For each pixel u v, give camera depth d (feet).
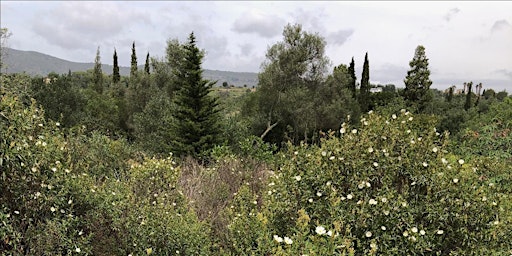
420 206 10.28
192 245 12.03
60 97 69.87
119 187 14.08
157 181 16.07
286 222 11.05
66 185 11.57
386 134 11.49
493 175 15.69
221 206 16.55
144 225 12.01
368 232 9.56
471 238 9.91
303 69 78.69
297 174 11.34
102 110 94.12
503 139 24.48
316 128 80.89
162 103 69.15
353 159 11.03
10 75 36.99
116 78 149.59
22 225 10.48
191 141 54.34
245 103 93.20
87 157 18.56
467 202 10.16
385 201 9.83
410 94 117.80
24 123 10.96
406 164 10.80
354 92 117.29
